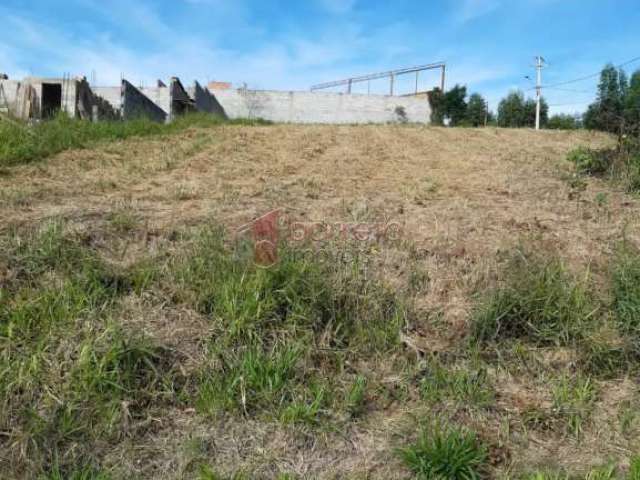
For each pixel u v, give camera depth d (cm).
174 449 230
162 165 638
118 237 359
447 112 2911
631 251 400
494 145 1074
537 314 325
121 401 243
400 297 334
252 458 229
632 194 602
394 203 511
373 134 1148
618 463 243
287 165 696
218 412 249
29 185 486
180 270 324
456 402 271
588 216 504
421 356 302
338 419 254
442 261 377
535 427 263
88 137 784
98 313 288
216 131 996
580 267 382
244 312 291
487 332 317
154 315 295
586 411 273
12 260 312
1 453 218
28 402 236
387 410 266
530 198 571
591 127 1433
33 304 283
